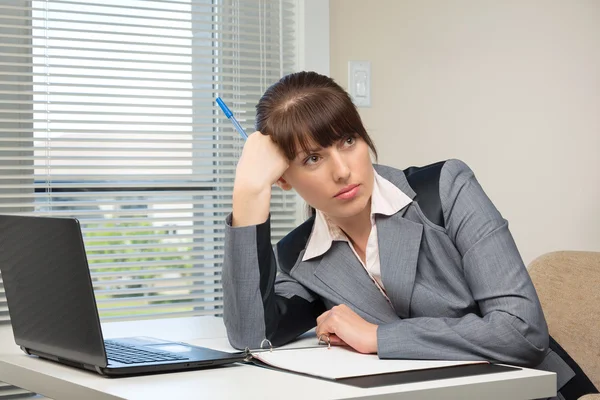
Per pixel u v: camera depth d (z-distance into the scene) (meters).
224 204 2.58
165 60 2.52
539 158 2.91
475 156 2.80
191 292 2.54
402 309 1.51
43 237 1.20
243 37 2.59
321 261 1.61
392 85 2.67
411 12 2.70
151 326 1.74
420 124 2.71
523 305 1.32
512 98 2.86
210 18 2.57
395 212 1.50
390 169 1.57
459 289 1.45
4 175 2.31
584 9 2.99
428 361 1.24
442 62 2.74
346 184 1.38
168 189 2.52
